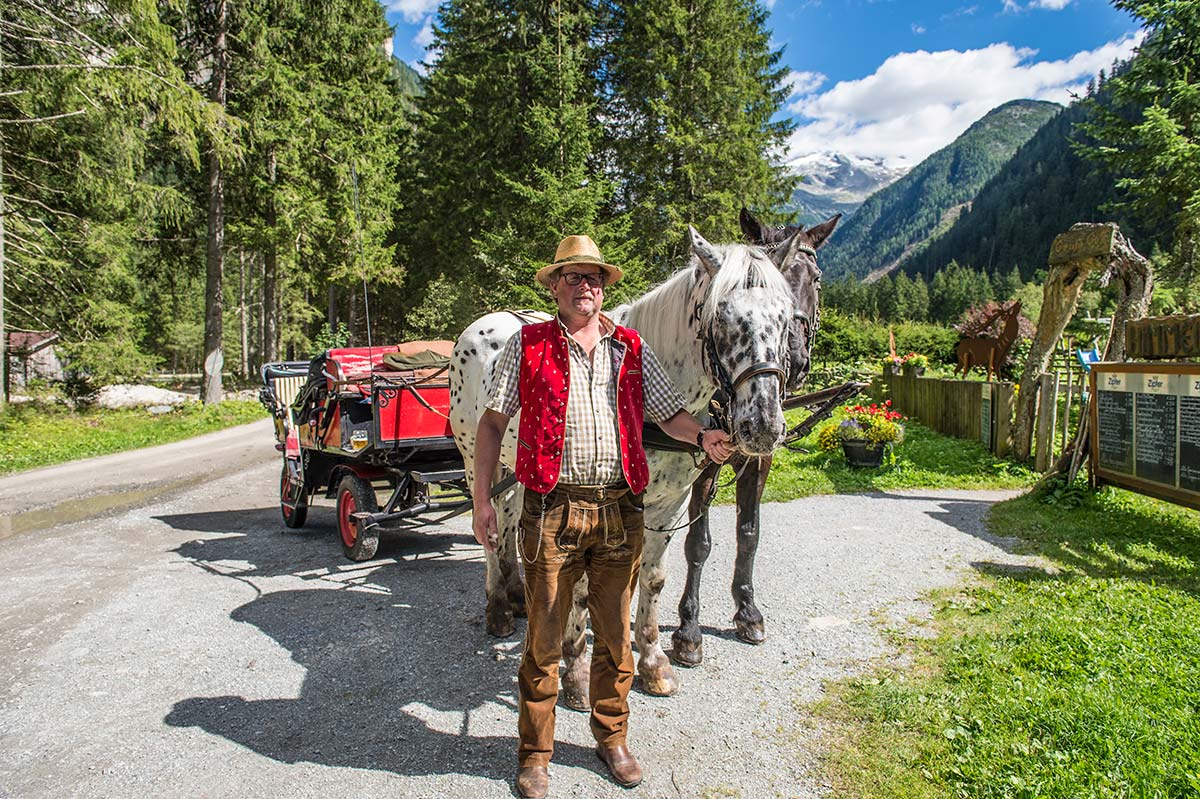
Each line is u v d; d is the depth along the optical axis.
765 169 23.31
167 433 16.58
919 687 3.33
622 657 2.69
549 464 2.46
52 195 16.97
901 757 2.78
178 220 18.98
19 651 3.98
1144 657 3.41
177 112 14.90
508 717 3.24
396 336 38.41
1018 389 9.27
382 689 3.51
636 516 2.66
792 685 3.47
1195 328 5.53
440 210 30.16
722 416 2.89
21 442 13.62
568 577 2.62
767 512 7.04
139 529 7.05
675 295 3.16
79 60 13.88
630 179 24.05
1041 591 4.52
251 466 11.61
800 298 3.65
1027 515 6.50
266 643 4.07
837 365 24.50
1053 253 8.12
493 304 21.16
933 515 6.75
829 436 9.79
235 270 46.25
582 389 2.54
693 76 22.39
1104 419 6.70
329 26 22.47
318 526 7.20
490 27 25.03
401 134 35.16
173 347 50.19
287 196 20.23
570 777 2.75
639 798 2.62
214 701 3.39
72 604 4.75
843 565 5.27
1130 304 7.02
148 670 3.73
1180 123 16.27
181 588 5.07
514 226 21.61
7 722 3.20
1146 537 5.72
